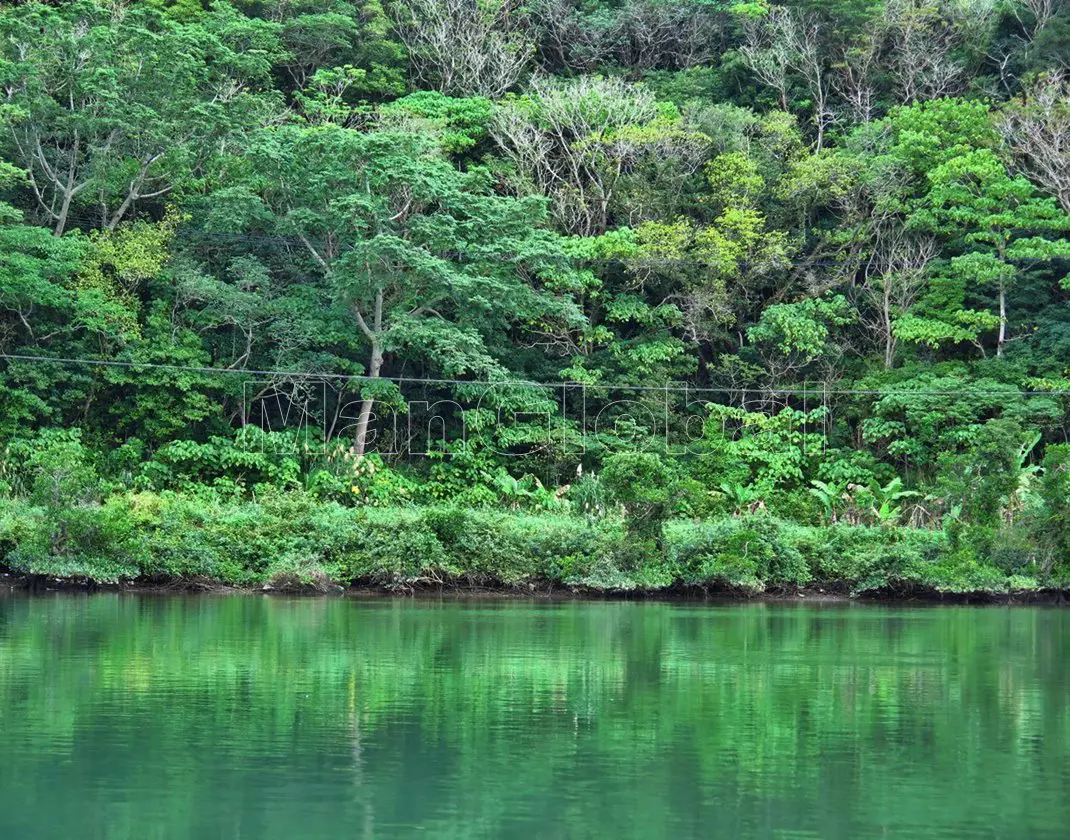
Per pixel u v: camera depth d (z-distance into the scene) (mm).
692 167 54500
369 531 34625
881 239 53594
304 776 10883
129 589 32562
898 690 16312
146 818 9500
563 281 50062
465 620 25734
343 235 48281
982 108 53375
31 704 14273
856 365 53688
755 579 34156
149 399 45312
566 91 54156
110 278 46750
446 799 10148
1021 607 33375
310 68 58594
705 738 12836
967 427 47500
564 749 12172
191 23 54656
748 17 59406
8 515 33125
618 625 25078
